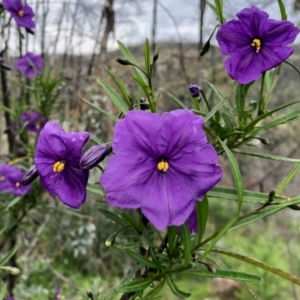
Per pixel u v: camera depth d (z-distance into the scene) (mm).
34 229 5957
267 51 1701
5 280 4688
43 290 4855
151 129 1325
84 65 7211
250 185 6926
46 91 4062
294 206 1488
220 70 7086
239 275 1528
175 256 1614
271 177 8555
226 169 8406
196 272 1571
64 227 6242
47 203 4500
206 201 1453
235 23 1692
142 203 1306
